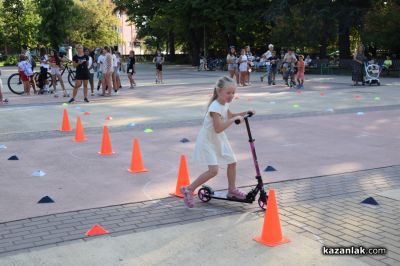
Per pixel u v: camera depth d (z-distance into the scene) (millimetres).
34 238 4605
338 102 15281
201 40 50719
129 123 11273
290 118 11992
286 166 7359
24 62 18906
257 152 8297
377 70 21906
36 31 59312
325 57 39594
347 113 12805
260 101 15711
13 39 60906
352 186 6305
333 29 33531
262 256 4121
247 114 5215
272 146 8773
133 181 6602
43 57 19281
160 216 5195
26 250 4320
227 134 9875
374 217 5113
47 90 19500
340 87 21109
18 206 5570
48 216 5234
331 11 33656
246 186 6297
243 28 41688
